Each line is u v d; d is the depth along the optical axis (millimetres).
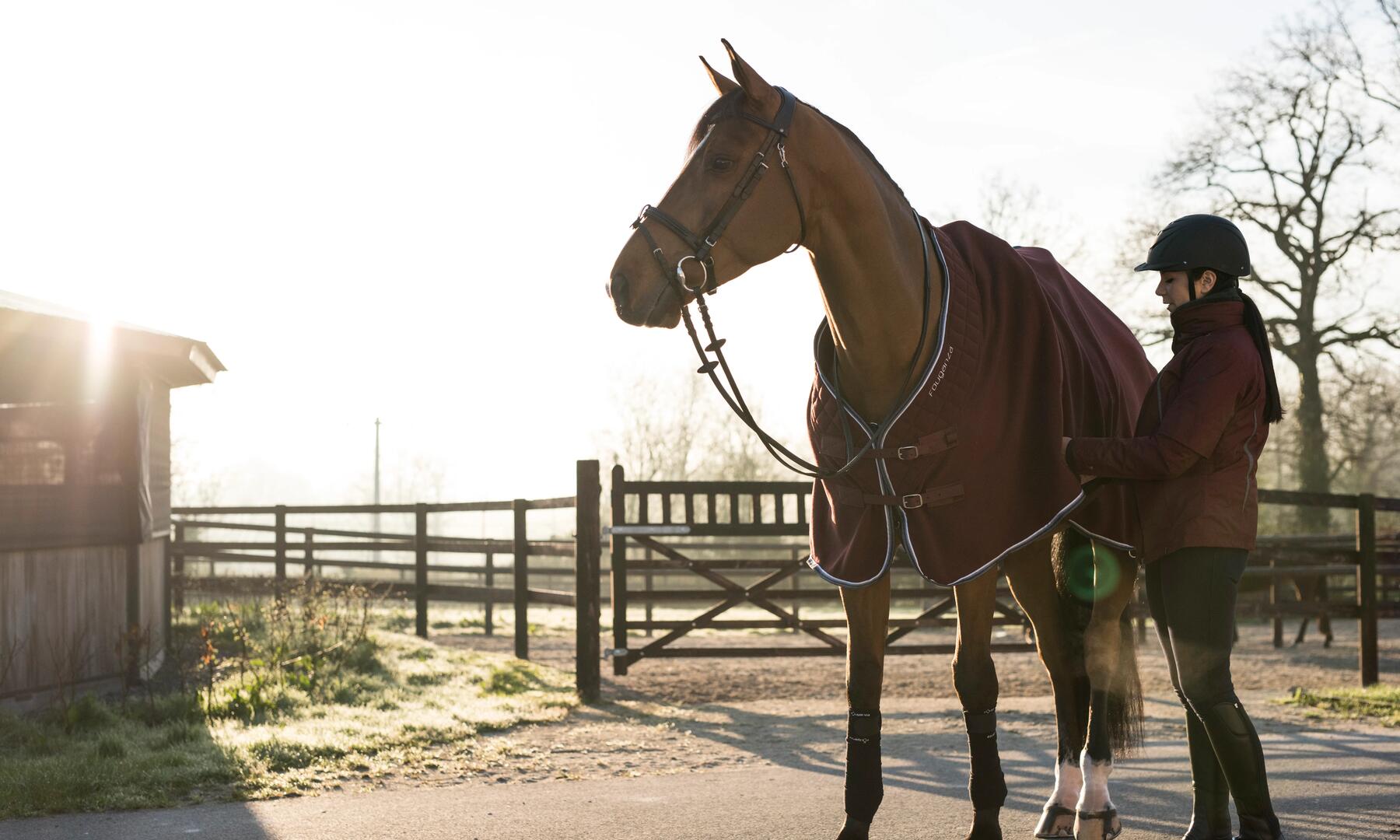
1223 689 3010
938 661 10141
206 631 6777
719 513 27281
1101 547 3514
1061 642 3424
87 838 3598
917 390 2967
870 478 3037
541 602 8883
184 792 4270
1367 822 3820
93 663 6746
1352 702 6781
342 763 4812
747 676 8734
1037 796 4332
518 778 4680
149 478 7707
